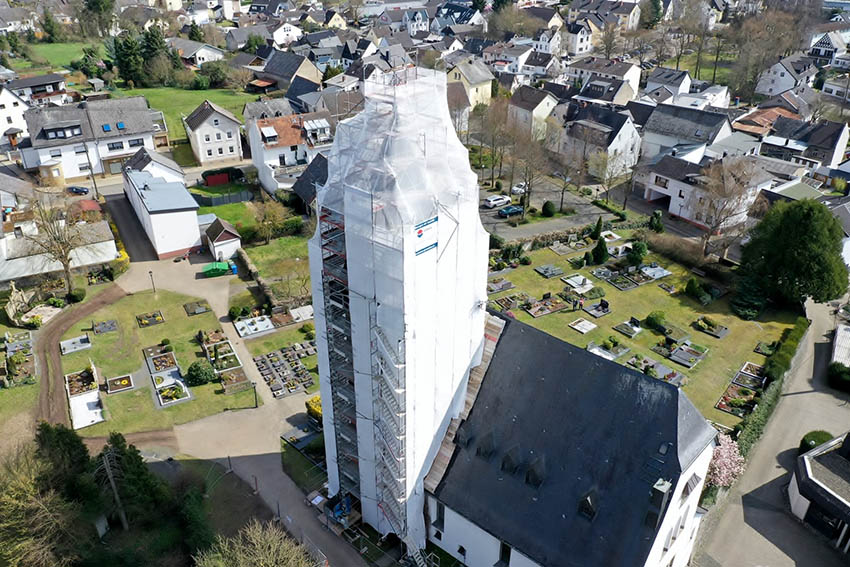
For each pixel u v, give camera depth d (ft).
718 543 169.48
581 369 143.43
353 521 168.04
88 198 358.64
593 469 136.77
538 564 137.08
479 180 384.88
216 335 245.86
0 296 266.57
